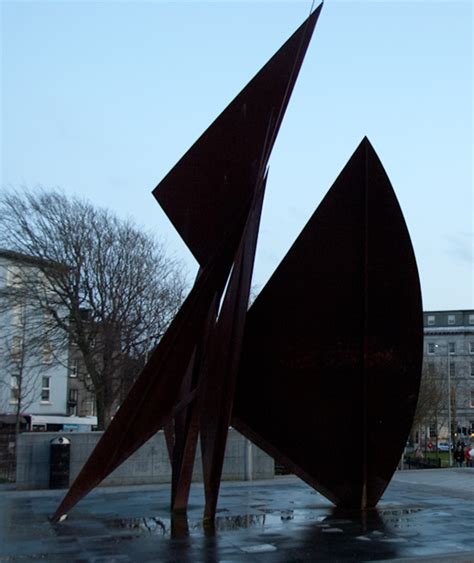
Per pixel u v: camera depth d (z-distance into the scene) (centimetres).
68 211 3497
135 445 1060
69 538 977
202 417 1140
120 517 1175
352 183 1155
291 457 1211
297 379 1186
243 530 1027
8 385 4450
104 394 3372
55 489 1828
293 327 1182
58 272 3294
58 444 1866
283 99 1157
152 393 1030
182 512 1212
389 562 785
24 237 3350
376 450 1200
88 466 1055
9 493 1689
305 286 1177
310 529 1034
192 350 1037
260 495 1517
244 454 2014
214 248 1198
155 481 1959
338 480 1219
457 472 2412
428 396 4712
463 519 1133
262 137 1182
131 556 846
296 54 1168
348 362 1184
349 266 1172
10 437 2556
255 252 1120
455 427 7019
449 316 8531
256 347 1183
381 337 1184
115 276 3422
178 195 1224
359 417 1187
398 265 1173
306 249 1171
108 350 3359
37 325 3684
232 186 1196
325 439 1194
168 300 3662
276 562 805
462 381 8119
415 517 1155
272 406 1191
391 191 1152
